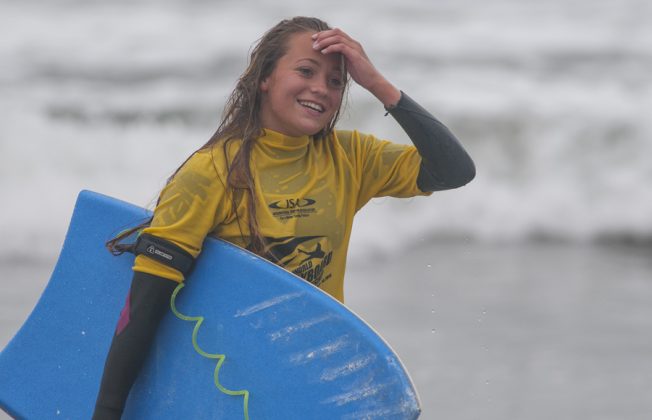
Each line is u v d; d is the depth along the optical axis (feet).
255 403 39.52
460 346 88.22
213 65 193.47
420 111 42.11
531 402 77.51
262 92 41.39
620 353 88.33
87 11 225.35
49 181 137.90
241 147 40.55
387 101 41.75
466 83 183.11
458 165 42.93
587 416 75.25
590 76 191.11
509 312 99.19
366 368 38.32
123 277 41.96
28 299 97.35
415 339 89.45
